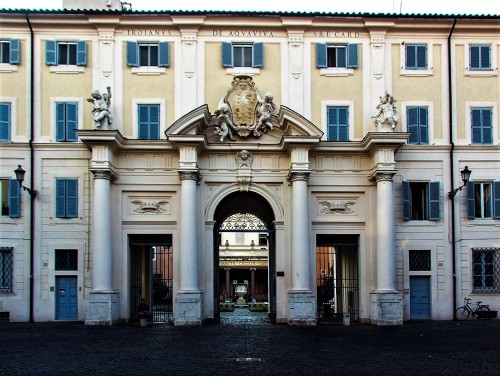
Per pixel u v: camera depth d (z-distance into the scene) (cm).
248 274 7306
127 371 1884
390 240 3366
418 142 3575
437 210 3534
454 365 1969
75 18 3522
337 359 2094
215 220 3575
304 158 3372
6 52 3544
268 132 3509
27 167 3481
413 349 2327
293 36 3584
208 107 3516
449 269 3528
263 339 2647
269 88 3569
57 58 3538
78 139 3494
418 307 3534
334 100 3572
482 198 3591
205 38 3578
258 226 4269
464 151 3588
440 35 3638
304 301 3309
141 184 3469
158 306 4206
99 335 2794
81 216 3469
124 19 3534
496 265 3553
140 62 3572
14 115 3503
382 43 3603
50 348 2370
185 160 3347
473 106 3616
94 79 3531
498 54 3644
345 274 3894
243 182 3491
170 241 3525
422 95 3603
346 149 3484
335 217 3516
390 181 3381
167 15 3525
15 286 3428
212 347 2395
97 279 3288
